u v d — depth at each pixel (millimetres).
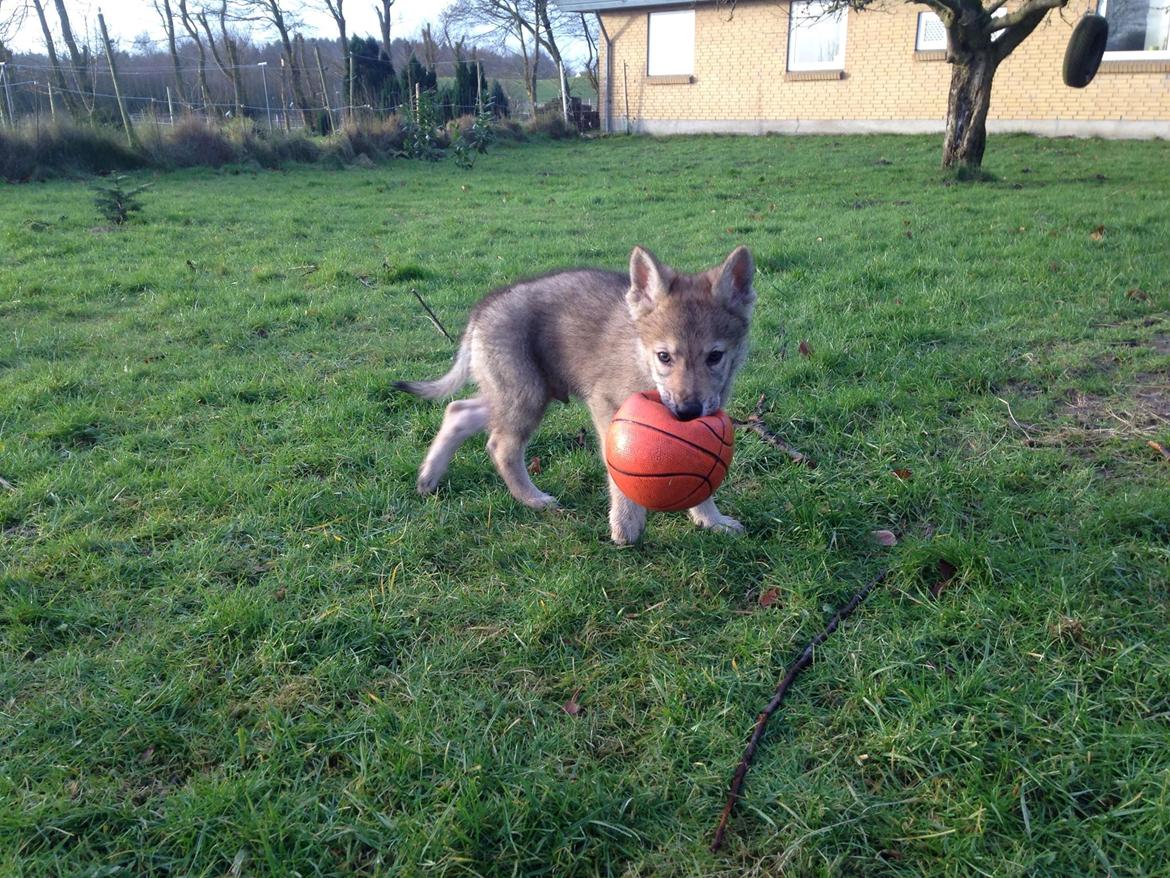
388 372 5328
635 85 26203
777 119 24094
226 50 31594
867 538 3426
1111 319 5863
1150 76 18969
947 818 2143
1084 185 12562
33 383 5180
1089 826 2092
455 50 36375
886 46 21938
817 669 2686
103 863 2096
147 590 3168
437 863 2062
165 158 17938
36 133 16500
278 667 2748
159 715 2549
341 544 3475
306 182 16609
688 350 3359
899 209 10953
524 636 2879
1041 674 2572
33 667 2775
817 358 5191
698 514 3598
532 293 3926
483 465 4176
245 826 2148
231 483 3920
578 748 2438
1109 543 3213
